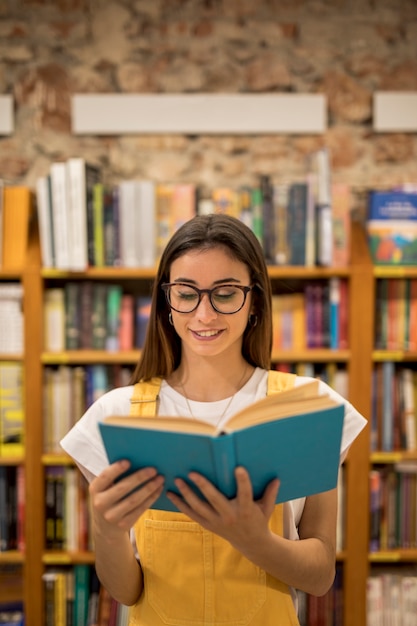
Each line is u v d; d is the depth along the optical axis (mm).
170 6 2596
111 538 1052
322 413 923
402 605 2357
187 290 1129
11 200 2359
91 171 2338
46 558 2305
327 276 2352
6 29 2586
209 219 1183
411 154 2643
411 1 2609
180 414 1227
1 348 2330
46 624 2332
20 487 2348
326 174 2232
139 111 2590
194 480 926
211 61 2613
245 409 965
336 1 2607
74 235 2252
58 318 2348
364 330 2297
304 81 2623
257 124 2602
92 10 2590
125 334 2367
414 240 2348
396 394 2375
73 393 2342
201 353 1135
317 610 2359
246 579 1163
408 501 2389
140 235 2312
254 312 1257
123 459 947
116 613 2324
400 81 2625
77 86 2604
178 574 1182
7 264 2338
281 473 963
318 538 1175
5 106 2572
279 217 2297
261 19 2607
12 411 2336
